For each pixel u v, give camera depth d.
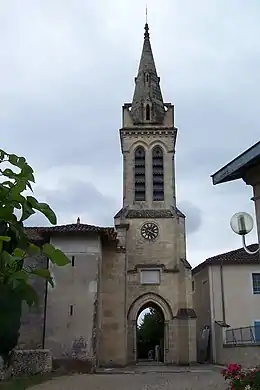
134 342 37.25
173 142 44.09
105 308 32.78
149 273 39.12
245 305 38.12
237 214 9.38
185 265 39.03
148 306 39.38
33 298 2.18
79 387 18.11
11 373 18.23
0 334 2.08
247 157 8.91
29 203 2.32
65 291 28.58
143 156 43.81
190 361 35.72
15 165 2.38
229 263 39.06
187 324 36.94
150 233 40.66
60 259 2.34
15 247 2.27
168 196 42.31
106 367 31.36
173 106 45.53
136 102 46.28
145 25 53.12
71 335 27.75
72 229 29.70
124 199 42.19
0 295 2.09
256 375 10.78
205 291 40.53
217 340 36.69
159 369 30.27
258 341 32.47
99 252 30.02
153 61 49.16
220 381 20.78
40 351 23.53
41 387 17.66
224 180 10.16
